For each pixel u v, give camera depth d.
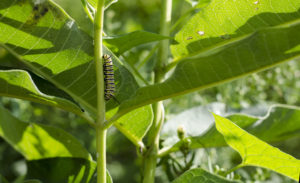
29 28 0.72
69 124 1.23
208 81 0.70
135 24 1.50
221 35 0.78
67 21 0.73
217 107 0.96
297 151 1.26
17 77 0.69
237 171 1.00
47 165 0.81
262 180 0.97
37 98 0.73
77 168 0.80
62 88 0.75
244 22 0.77
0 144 1.31
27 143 0.82
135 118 0.78
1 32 0.72
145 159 0.82
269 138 0.90
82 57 0.74
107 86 0.74
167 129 0.92
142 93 0.71
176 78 0.69
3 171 1.28
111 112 0.77
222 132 0.74
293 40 0.66
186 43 0.80
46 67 0.74
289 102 1.18
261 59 0.68
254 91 1.11
